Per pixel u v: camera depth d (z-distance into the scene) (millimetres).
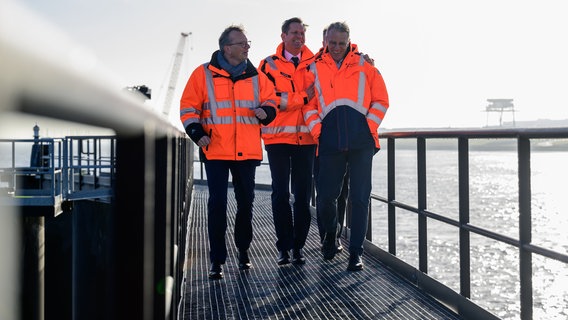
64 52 389
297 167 4949
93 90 504
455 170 179875
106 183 13883
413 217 76625
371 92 4695
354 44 4742
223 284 4215
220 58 4469
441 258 53438
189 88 4441
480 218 72500
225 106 4398
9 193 12625
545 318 38250
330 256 4965
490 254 57906
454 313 3488
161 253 1359
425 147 4172
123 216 871
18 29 308
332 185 4707
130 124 781
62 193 13406
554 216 79250
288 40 4871
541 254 2635
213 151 4406
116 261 881
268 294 3926
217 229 4395
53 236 16234
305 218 4914
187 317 3398
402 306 3635
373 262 4988
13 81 315
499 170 188125
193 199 11016
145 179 888
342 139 4531
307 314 3457
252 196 4629
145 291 892
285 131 4828
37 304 12391
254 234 6594
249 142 4434
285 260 4910
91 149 13852
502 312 36406
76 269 14727
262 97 4488
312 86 4730
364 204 4629
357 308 3586
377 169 189125
